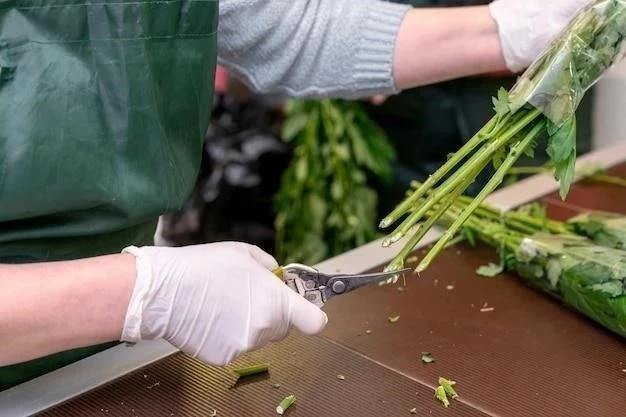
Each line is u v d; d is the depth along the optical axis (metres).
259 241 1.86
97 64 0.98
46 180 0.97
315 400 1.00
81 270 0.94
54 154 0.96
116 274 0.95
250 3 1.13
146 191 1.01
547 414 0.98
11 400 1.00
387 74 1.17
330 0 1.17
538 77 0.98
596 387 1.02
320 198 1.78
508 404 0.99
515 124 0.98
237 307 0.97
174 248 0.99
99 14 0.98
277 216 1.82
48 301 0.92
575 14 1.04
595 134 1.89
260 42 1.16
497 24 1.14
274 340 1.00
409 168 1.92
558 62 0.97
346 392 1.01
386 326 1.12
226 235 1.87
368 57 1.16
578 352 1.07
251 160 1.88
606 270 1.09
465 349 1.08
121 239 1.07
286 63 1.17
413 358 1.06
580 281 1.11
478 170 0.98
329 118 1.75
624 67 1.81
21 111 0.95
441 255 1.26
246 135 1.90
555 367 1.05
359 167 1.85
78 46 0.98
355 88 1.18
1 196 0.96
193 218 1.87
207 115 1.07
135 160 1.01
